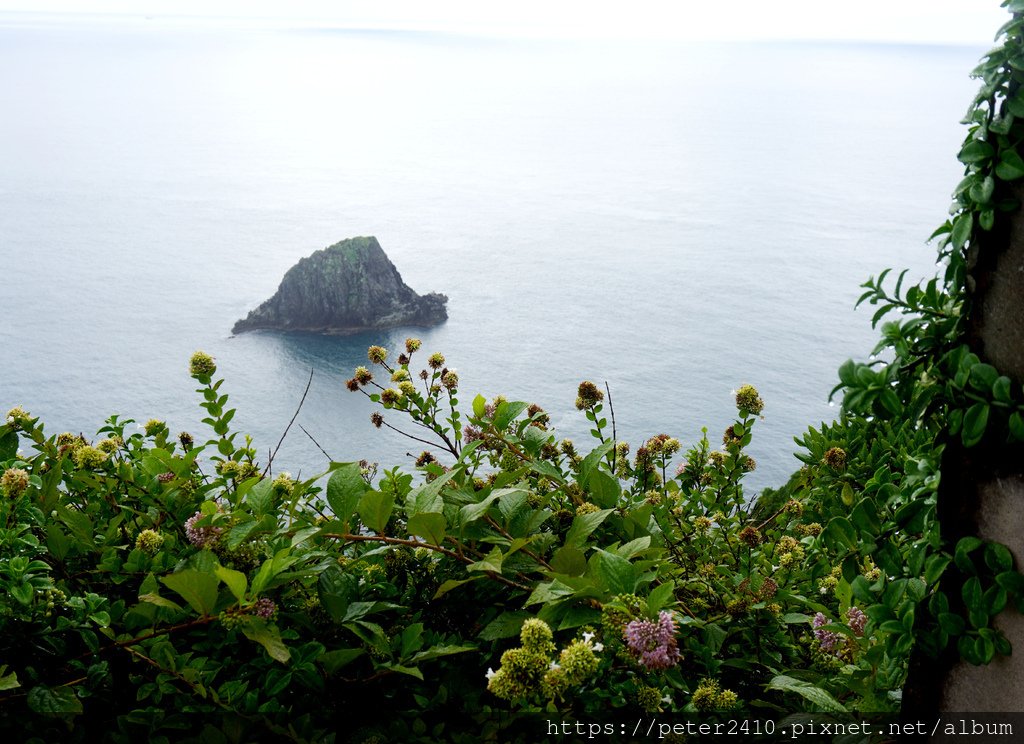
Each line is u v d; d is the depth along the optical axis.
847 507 3.25
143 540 2.05
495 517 2.15
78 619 1.79
